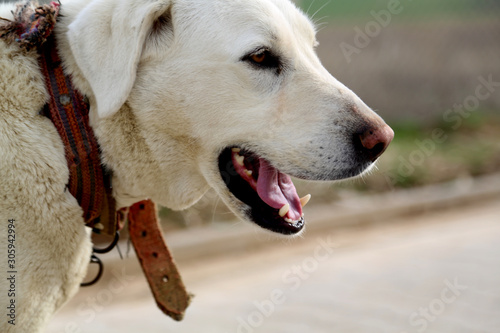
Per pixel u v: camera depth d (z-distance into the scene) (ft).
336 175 10.12
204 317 17.31
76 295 18.69
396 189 29.53
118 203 10.55
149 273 11.20
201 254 22.03
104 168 10.01
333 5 33.81
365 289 19.34
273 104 10.15
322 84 10.34
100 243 20.26
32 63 9.47
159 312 17.84
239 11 10.04
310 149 10.03
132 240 11.19
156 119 10.07
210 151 10.27
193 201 10.89
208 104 10.04
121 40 9.42
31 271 9.26
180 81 9.99
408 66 37.76
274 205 10.39
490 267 21.03
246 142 10.25
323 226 25.35
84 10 9.73
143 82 10.00
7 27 9.44
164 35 10.06
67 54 9.74
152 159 10.25
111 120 9.81
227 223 23.79
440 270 20.86
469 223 26.61
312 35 11.28
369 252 22.94
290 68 10.33
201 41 9.96
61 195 9.41
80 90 9.66
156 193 10.57
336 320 17.08
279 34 10.18
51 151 9.32
